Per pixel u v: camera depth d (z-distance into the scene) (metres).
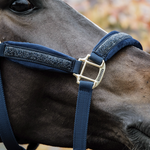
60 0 1.64
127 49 1.53
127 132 1.46
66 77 1.54
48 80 1.54
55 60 1.46
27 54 1.46
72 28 1.58
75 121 1.47
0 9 1.57
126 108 1.47
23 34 1.54
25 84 1.54
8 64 1.54
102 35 1.61
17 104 1.57
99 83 1.51
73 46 1.54
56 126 1.63
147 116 1.42
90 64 1.51
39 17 1.57
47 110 1.60
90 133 1.63
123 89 1.49
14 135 1.64
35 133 1.65
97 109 1.53
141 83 1.46
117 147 1.64
